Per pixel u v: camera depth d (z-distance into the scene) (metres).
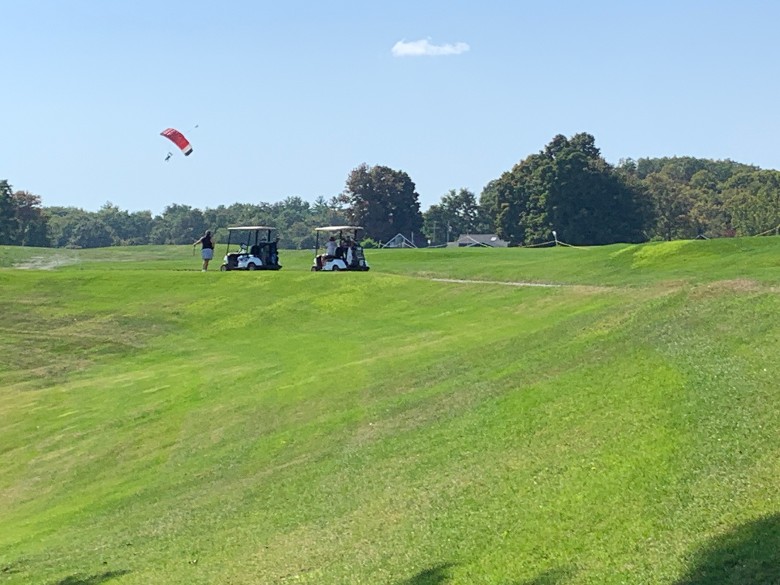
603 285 32.62
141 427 23.61
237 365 29.61
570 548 9.23
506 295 33.66
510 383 17.70
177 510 15.92
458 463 13.52
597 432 12.70
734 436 11.03
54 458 22.48
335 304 36.94
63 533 16.41
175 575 11.95
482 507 11.07
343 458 16.17
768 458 10.12
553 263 40.72
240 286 41.03
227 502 15.48
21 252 73.88
